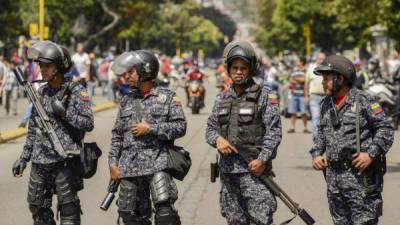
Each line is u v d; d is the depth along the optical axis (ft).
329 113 51.29
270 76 234.58
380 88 178.09
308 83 132.05
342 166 50.98
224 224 68.13
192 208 75.51
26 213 73.05
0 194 83.15
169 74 325.01
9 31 338.75
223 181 51.78
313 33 460.96
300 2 459.73
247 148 50.70
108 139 139.85
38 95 55.47
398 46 211.20
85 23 505.66
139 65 53.26
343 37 452.76
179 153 53.57
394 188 88.74
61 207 55.36
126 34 540.52
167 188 52.42
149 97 53.62
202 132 160.04
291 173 99.76
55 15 442.50
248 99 51.08
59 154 54.19
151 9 528.63
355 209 51.06
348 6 241.96
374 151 50.19
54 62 54.70
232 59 50.78
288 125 181.57
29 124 55.98
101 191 85.51
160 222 52.37
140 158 53.01
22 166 56.18
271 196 50.96
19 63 236.22
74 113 54.95
